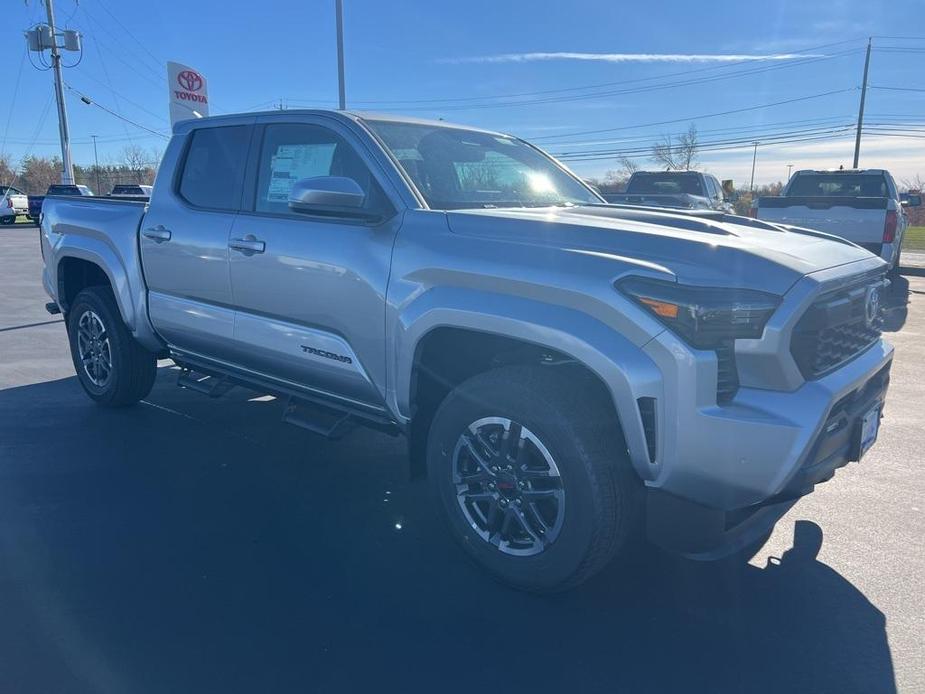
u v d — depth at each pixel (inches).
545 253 127.7
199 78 567.5
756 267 118.2
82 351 237.6
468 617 128.1
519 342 134.6
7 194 1491.1
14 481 180.1
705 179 673.0
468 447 137.4
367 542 154.1
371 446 209.9
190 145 196.5
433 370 146.6
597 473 122.0
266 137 178.2
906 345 352.5
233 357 186.5
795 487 119.2
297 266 160.6
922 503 173.9
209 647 118.4
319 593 134.6
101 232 216.5
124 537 153.8
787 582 140.0
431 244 140.4
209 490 177.9
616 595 135.5
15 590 133.4
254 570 141.9
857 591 137.2
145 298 205.9
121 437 211.5
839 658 118.0
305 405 175.9
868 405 135.8
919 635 124.0
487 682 111.7
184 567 142.5
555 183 189.3
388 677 112.3
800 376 117.6
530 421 126.2
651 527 124.6
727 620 128.0
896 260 572.7
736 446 113.1
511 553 134.0
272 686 109.7
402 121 173.6
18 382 268.5
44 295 499.8
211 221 182.4
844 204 486.0
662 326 114.8
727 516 125.2
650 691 110.3
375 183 155.5
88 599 131.0
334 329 157.2
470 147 178.7
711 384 114.3
